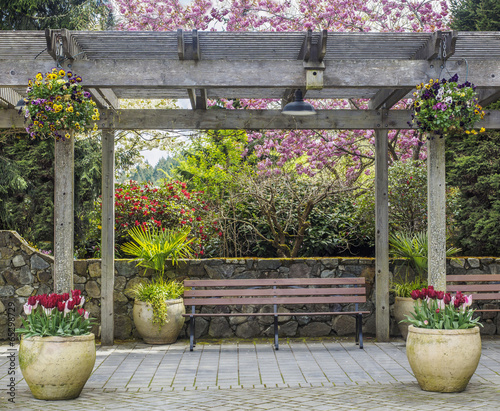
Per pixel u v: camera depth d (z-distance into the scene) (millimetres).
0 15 10891
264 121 6742
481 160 8797
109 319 6934
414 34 5164
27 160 10320
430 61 5203
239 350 6633
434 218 5402
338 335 7555
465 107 4973
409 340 4695
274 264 7660
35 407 4109
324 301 7074
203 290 7113
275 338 6711
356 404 4137
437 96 4957
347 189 8766
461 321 4629
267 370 5484
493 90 6047
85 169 10578
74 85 4742
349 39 5172
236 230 9734
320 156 9625
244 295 7152
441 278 5375
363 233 9094
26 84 5043
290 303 7098
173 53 5348
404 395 4422
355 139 9688
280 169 9641
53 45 4883
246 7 9195
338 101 10156
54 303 4523
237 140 12031
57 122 4703
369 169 11180
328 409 3998
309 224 8969
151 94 6770
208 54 5387
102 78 5059
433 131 5184
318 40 5113
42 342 4344
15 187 9812
